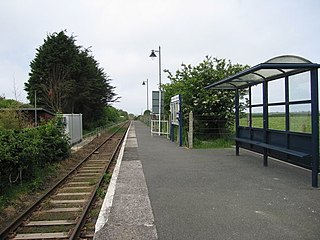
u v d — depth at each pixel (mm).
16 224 6418
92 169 13039
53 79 36781
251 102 13258
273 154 11031
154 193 7723
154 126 31516
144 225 5609
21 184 9547
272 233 5172
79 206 7785
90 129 44156
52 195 8836
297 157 9469
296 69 9117
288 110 9953
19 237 5805
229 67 21625
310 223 5613
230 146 18000
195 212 6262
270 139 11352
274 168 10930
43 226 6379
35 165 10984
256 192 7711
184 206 6656
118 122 85500
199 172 10320
